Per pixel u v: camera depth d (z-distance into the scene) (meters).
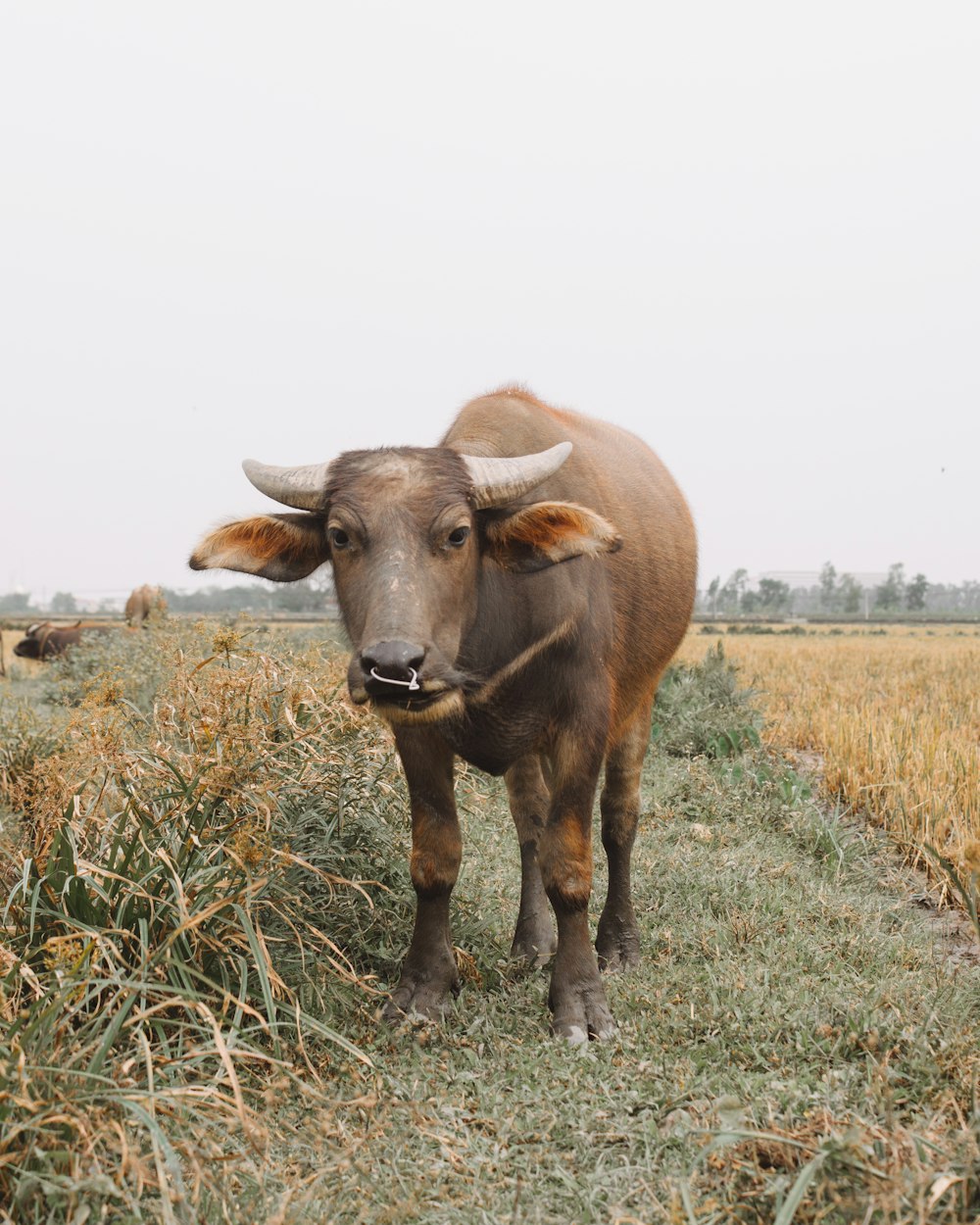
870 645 29.50
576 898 3.97
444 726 3.93
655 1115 3.11
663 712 9.89
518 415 4.39
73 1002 3.18
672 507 5.63
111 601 106.50
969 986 4.06
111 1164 2.63
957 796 7.17
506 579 3.80
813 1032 3.60
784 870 5.72
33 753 5.99
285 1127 3.02
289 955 3.89
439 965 4.12
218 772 3.90
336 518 3.52
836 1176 2.49
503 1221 2.60
